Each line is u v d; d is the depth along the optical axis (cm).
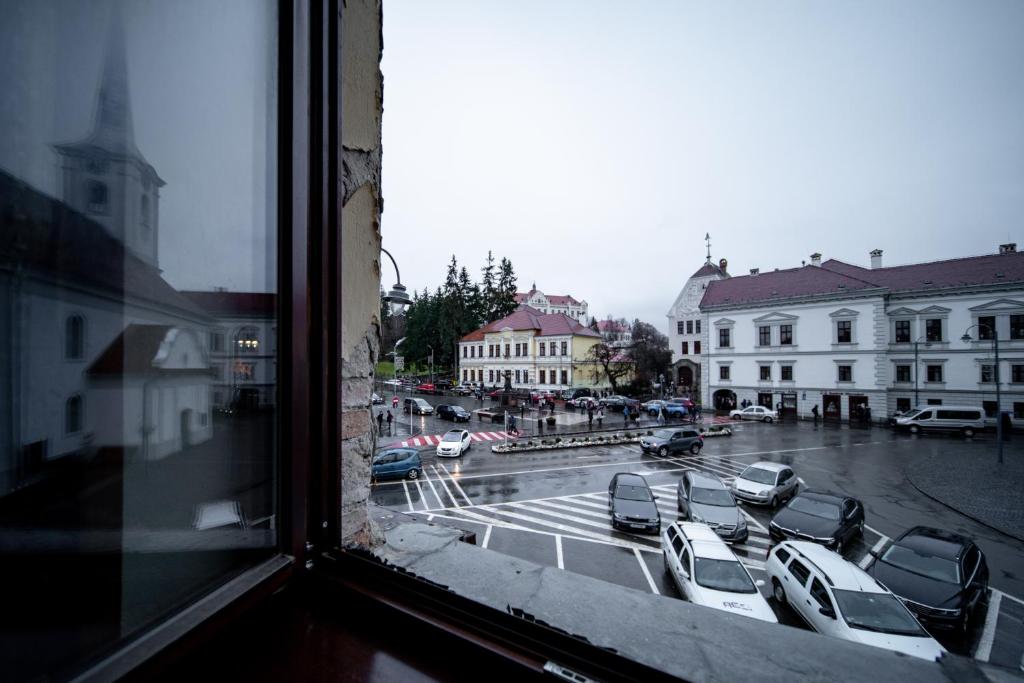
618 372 4469
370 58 184
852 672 102
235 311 111
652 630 118
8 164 69
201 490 100
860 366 3306
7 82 69
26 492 70
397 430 2789
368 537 172
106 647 78
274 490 119
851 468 1958
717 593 698
